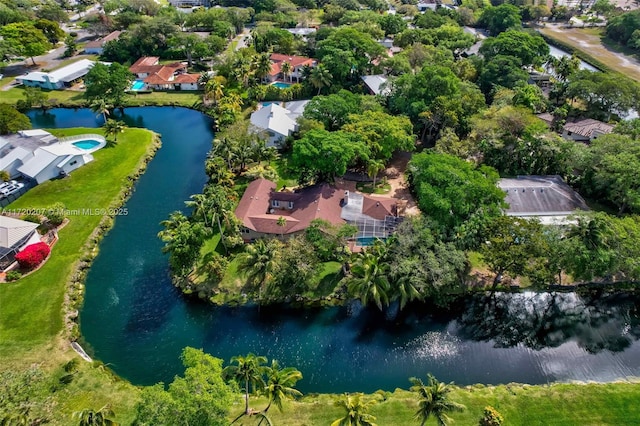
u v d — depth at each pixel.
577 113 112.12
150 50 158.75
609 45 167.62
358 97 104.38
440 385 39.25
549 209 75.88
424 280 58.34
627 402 48.09
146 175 94.44
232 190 83.44
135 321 60.19
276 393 41.16
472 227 62.78
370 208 74.94
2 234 66.81
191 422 34.84
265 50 155.62
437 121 95.50
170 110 125.38
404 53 132.00
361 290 57.81
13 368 51.19
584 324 60.78
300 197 78.81
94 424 38.56
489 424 43.12
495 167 87.00
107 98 121.00
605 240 60.22
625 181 72.94
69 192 84.88
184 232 63.16
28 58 155.62
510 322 60.75
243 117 114.44
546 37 181.75
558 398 48.62
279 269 61.69
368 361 55.09
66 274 65.94
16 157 89.00
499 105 98.44
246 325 59.62
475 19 191.25
